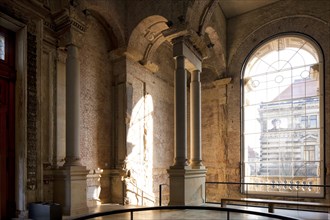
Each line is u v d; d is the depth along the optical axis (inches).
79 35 344.5
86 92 407.5
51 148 332.5
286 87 550.0
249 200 340.2
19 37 298.4
